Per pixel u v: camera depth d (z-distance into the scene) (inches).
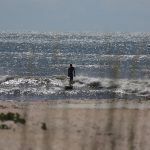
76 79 5753.0
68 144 1800.0
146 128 2107.5
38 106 3213.6
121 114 1406.3
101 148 1129.4
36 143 1706.4
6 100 4079.7
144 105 3255.4
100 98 4050.2
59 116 2559.1
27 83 5482.3
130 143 1215.6
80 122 2363.4
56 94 4630.9
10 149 1705.2
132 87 4370.1
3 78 5910.4
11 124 2239.2
